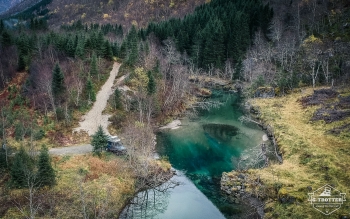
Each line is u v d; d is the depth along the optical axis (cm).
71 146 4678
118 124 5447
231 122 6375
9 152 3969
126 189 3634
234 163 4488
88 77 6241
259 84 7981
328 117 5281
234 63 9912
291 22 10275
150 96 5956
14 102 5666
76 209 3077
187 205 3488
